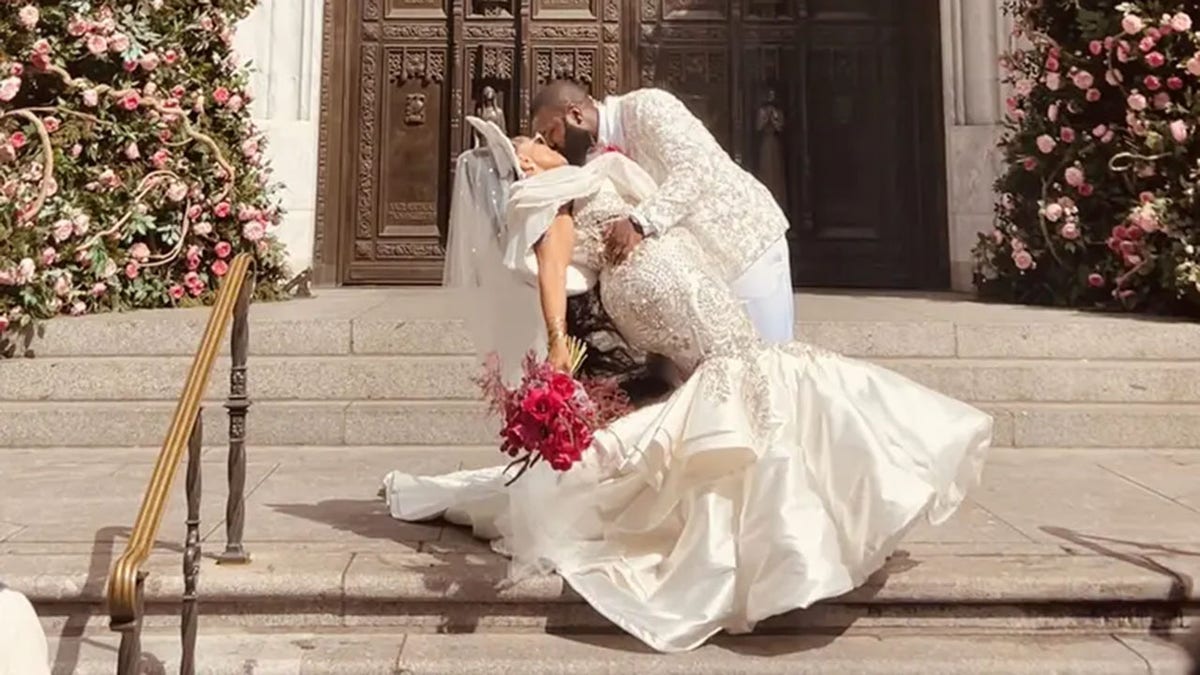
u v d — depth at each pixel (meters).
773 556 2.20
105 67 5.60
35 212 4.87
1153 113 5.73
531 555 2.53
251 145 6.10
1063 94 6.20
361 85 7.58
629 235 2.62
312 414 4.36
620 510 2.60
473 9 7.68
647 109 2.75
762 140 7.73
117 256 5.43
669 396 2.66
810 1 7.81
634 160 2.85
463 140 7.55
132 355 4.76
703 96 7.77
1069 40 6.29
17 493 3.47
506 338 2.71
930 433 2.39
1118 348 4.93
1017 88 6.42
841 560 2.24
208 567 2.60
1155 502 3.37
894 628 2.51
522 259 2.58
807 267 7.65
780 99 7.77
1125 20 5.64
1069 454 4.24
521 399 2.31
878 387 2.49
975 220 7.17
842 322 5.03
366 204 7.51
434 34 7.64
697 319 2.55
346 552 2.75
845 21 7.79
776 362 2.54
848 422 2.36
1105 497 3.45
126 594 1.83
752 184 2.83
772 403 2.44
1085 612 2.53
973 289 7.09
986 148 7.16
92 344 4.75
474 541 2.89
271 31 6.90
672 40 7.77
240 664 2.30
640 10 7.77
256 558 2.68
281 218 6.49
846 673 2.26
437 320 4.88
